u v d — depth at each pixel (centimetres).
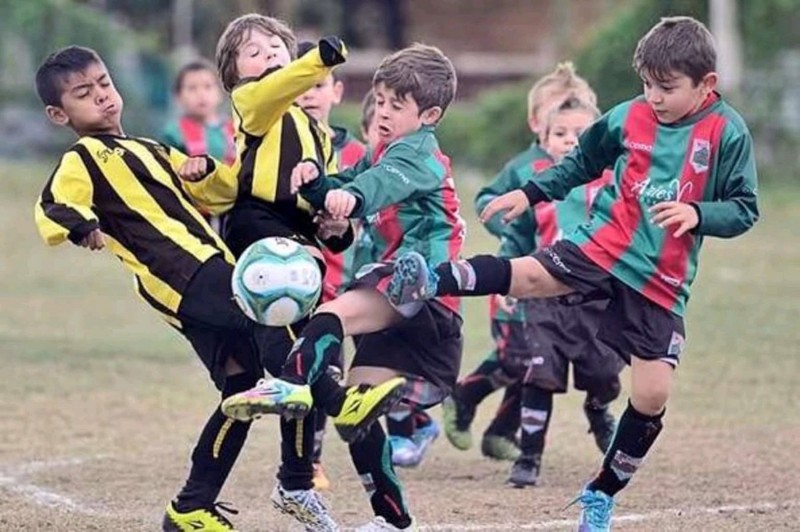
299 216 2097
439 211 2189
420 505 2530
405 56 2177
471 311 5247
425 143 2148
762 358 4134
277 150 2077
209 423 2080
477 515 2448
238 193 2081
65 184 2003
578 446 3125
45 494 2611
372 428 2097
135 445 3080
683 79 1994
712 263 6375
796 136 9881
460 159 11438
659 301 2042
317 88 2675
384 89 2170
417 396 2242
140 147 2077
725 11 9938
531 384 2725
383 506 2125
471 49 16800
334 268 2638
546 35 16438
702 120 2023
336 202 1972
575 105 2822
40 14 11756
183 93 3959
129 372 4000
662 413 2086
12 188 9869
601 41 10431
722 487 2664
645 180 2036
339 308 2012
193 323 2023
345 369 3362
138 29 15762
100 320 4984
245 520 2389
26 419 3344
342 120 11150
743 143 2014
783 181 9775
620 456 2097
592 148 2125
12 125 11906
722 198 2025
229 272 2017
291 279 1948
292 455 2081
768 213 8500
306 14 16450
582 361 2756
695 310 5019
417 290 1956
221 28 14675
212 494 2072
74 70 2075
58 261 6756
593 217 2094
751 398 3584
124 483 2717
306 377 1920
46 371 3981
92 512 2462
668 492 2617
